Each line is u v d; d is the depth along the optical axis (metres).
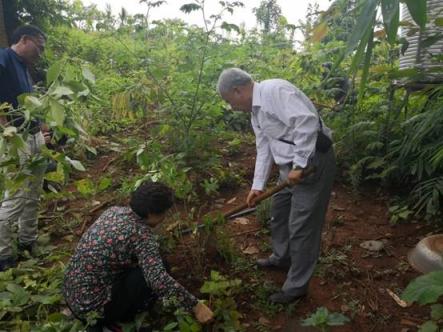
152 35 5.76
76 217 4.03
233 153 5.27
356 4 1.74
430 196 3.74
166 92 4.53
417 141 3.63
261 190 2.87
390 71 3.69
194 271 3.08
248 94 2.60
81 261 2.36
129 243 2.33
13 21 8.05
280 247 3.10
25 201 3.32
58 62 2.50
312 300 2.88
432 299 1.85
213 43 4.94
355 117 4.54
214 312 2.62
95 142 5.44
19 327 2.62
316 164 2.55
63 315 2.61
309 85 5.19
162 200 2.37
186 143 4.35
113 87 5.89
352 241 3.53
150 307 2.68
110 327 2.55
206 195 4.29
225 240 3.22
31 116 2.48
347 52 1.46
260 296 2.88
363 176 4.45
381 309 2.77
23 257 3.50
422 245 2.62
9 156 2.72
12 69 3.18
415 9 1.33
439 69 3.13
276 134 2.62
